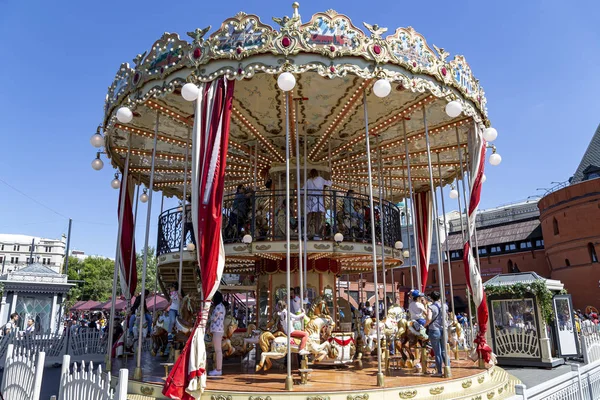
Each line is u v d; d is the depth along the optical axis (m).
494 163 11.56
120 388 5.27
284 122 11.83
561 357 14.86
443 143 13.16
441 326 8.31
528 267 45.41
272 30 8.13
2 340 14.55
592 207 37.38
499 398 8.18
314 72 8.71
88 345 15.88
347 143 13.12
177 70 8.61
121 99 9.71
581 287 37.62
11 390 7.77
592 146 44.41
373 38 8.39
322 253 11.05
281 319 8.53
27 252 99.12
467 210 10.77
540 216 43.47
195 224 7.53
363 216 11.96
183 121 10.66
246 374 8.41
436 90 9.12
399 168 15.13
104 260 66.31
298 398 6.63
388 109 10.97
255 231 11.48
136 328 14.20
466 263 10.27
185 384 6.73
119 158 13.20
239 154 13.88
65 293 23.95
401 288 48.31
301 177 13.45
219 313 8.40
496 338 15.26
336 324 12.41
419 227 17.19
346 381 7.60
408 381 7.54
